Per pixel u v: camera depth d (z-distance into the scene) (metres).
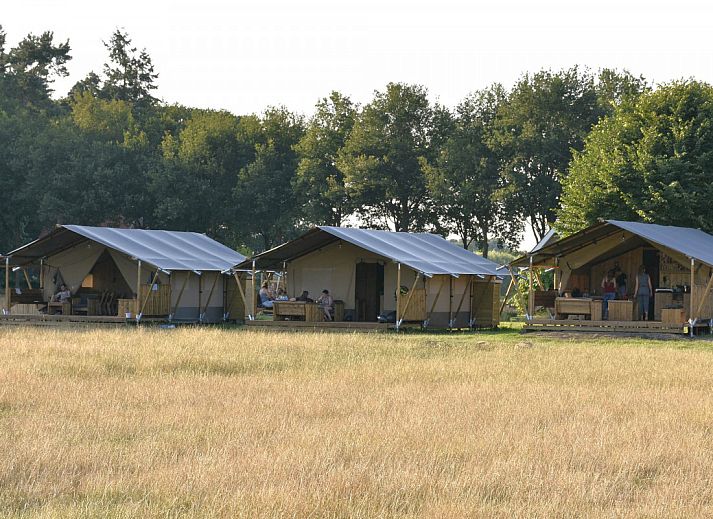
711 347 40.12
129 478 14.80
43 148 102.62
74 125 113.00
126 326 52.19
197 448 17.11
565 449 17.08
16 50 138.12
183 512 12.95
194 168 103.94
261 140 110.94
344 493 13.86
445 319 52.25
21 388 23.95
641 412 21.50
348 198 101.81
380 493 13.95
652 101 67.44
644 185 64.56
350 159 100.62
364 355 34.59
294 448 16.73
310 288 54.50
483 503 13.60
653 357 34.12
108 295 57.09
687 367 30.84
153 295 54.44
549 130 93.50
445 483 14.59
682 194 62.72
